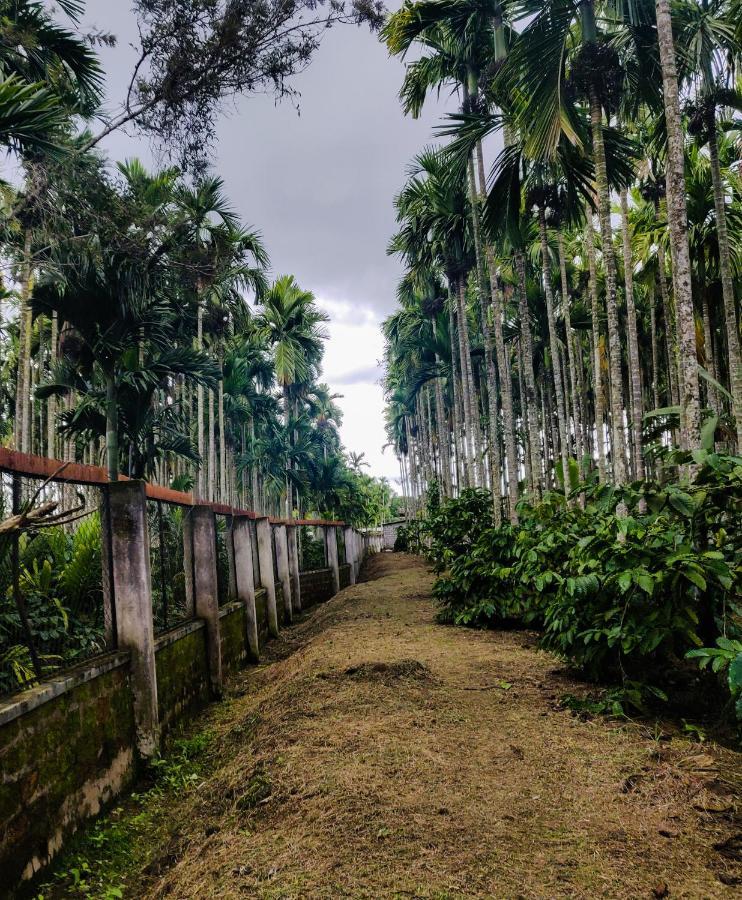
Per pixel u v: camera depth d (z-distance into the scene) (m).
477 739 3.48
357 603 10.24
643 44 8.04
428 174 14.57
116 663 4.28
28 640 3.66
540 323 16.00
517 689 4.46
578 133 8.98
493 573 6.88
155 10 7.77
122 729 4.32
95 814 3.77
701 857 2.25
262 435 31.55
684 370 5.53
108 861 3.31
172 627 5.88
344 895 2.06
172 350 10.64
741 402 8.49
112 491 4.64
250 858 2.46
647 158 11.14
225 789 3.56
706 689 3.85
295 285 26.09
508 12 10.09
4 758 2.88
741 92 8.63
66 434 11.66
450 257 15.30
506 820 2.54
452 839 2.40
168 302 11.16
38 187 8.39
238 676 7.70
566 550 5.43
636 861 2.23
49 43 8.87
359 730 3.67
